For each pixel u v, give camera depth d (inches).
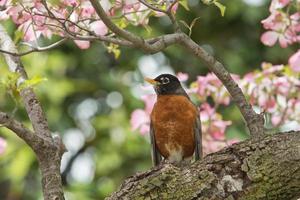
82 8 290.8
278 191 232.7
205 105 397.1
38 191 660.1
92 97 716.7
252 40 711.7
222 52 708.0
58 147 281.9
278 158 233.9
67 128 685.9
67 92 665.0
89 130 697.6
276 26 358.0
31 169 665.0
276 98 393.7
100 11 255.4
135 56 708.0
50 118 655.8
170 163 244.5
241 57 701.9
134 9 305.6
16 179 620.4
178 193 235.0
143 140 637.3
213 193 233.3
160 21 690.2
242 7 682.2
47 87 633.6
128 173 645.3
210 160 239.1
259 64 706.2
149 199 235.9
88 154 702.5
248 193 232.4
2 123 263.6
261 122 293.7
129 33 265.9
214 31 721.0
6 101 614.5
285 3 350.6
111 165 641.0
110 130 650.8
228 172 235.5
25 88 291.3
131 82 703.1
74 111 711.1
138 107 662.5
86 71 707.4
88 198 619.2
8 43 310.7
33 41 343.3
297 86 390.3
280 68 391.2
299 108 393.1
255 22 696.4
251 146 238.5
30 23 293.0
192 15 701.9
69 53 696.4
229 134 595.8
